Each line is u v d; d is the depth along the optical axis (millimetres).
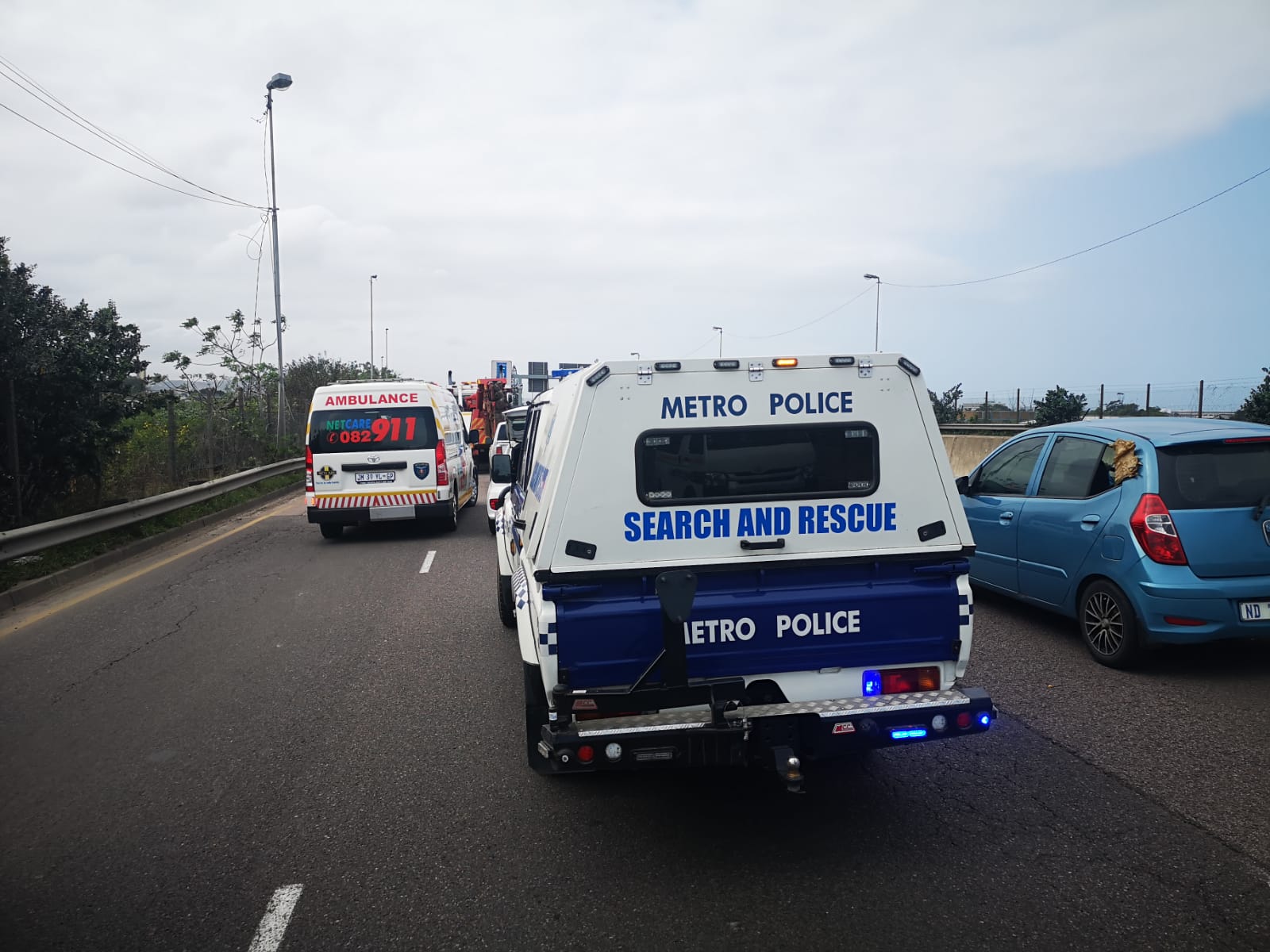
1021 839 3820
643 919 3287
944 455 3920
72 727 5504
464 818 4188
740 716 3570
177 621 8250
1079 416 23984
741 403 3820
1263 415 15133
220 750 5086
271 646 7332
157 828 4137
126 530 12742
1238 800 4125
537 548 3820
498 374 29516
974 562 7723
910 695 3789
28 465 12086
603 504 3732
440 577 10281
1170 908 3266
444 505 13227
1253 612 5543
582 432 3740
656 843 3904
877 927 3188
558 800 4375
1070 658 6371
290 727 5449
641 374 3777
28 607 8945
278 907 3436
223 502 16750
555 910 3367
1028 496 7062
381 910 3400
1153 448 5941
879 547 3877
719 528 3787
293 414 28250
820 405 3863
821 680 3814
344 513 12992
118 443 13664
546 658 3656
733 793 4414
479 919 3322
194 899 3514
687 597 3559
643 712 3662
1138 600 5789
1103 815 4016
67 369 11945
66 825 4191
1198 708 5316
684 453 3789
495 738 5211
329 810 4297
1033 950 3027
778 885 3506
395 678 6375
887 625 3793
